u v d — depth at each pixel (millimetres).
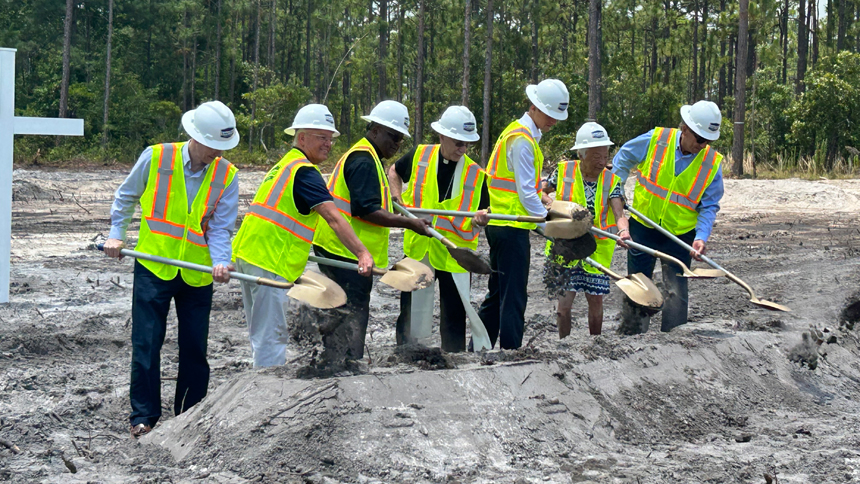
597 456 3898
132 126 43344
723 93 58219
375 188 4609
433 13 43812
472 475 3564
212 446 3727
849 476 3738
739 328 6273
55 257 10938
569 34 54500
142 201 4250
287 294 4051
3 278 7746
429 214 5172
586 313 7934
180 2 50969
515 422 3979
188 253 4297
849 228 15820
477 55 41562
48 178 23578
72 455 3924
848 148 28125
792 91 36406
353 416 3740
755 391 5094
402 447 3654
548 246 5727
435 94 45031
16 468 3705
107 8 52719
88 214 16688
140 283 4254
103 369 5637
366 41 45250
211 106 4238
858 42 48031
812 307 7426
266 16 57562
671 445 4199
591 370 4582
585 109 37719
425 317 5312
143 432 4152
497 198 5215
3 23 52156
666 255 5719
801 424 4625
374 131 4754
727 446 4191
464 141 5102
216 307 8039
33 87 50188
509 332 5191
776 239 13938
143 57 54031
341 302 4066
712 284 9148
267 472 3500
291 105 41719
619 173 6203
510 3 41219
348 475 3486
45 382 5242
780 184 23469
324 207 4340
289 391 3891
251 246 4555
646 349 4996
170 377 5414
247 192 22594
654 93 37906
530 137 5152
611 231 6043
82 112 42844
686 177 5996
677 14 51812
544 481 3529
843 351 6102
